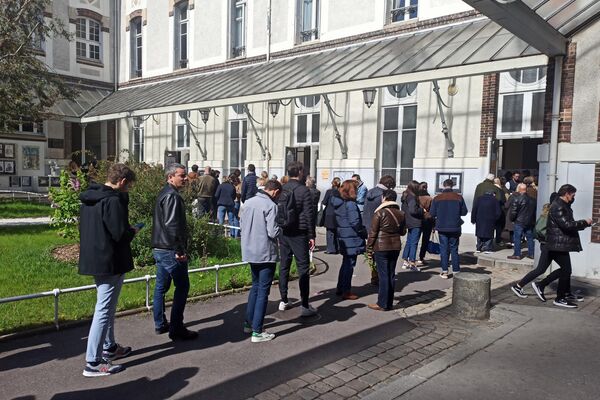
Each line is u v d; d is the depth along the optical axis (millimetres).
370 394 4129
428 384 4344
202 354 4887
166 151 23219
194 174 12664
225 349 5043
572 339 5566
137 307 6246
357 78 13055
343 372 4562
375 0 16391
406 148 15391
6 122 15469
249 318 5484
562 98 8883
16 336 5133
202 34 22797
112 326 4602
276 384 4266
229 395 4031
